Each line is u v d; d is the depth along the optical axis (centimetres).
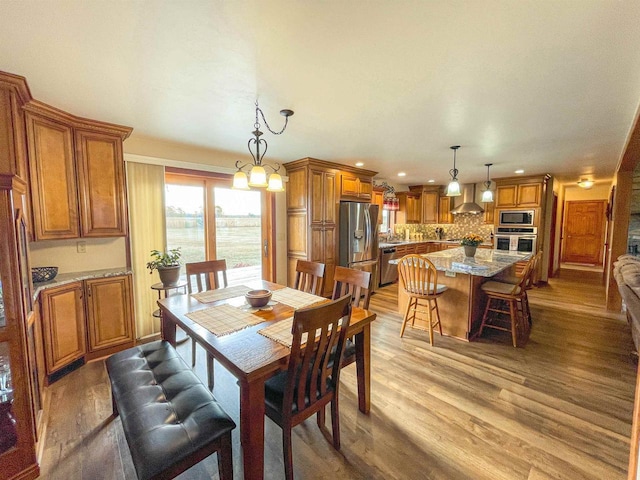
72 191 248
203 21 132
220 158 380
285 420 140
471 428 187
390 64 169
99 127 262
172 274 284
